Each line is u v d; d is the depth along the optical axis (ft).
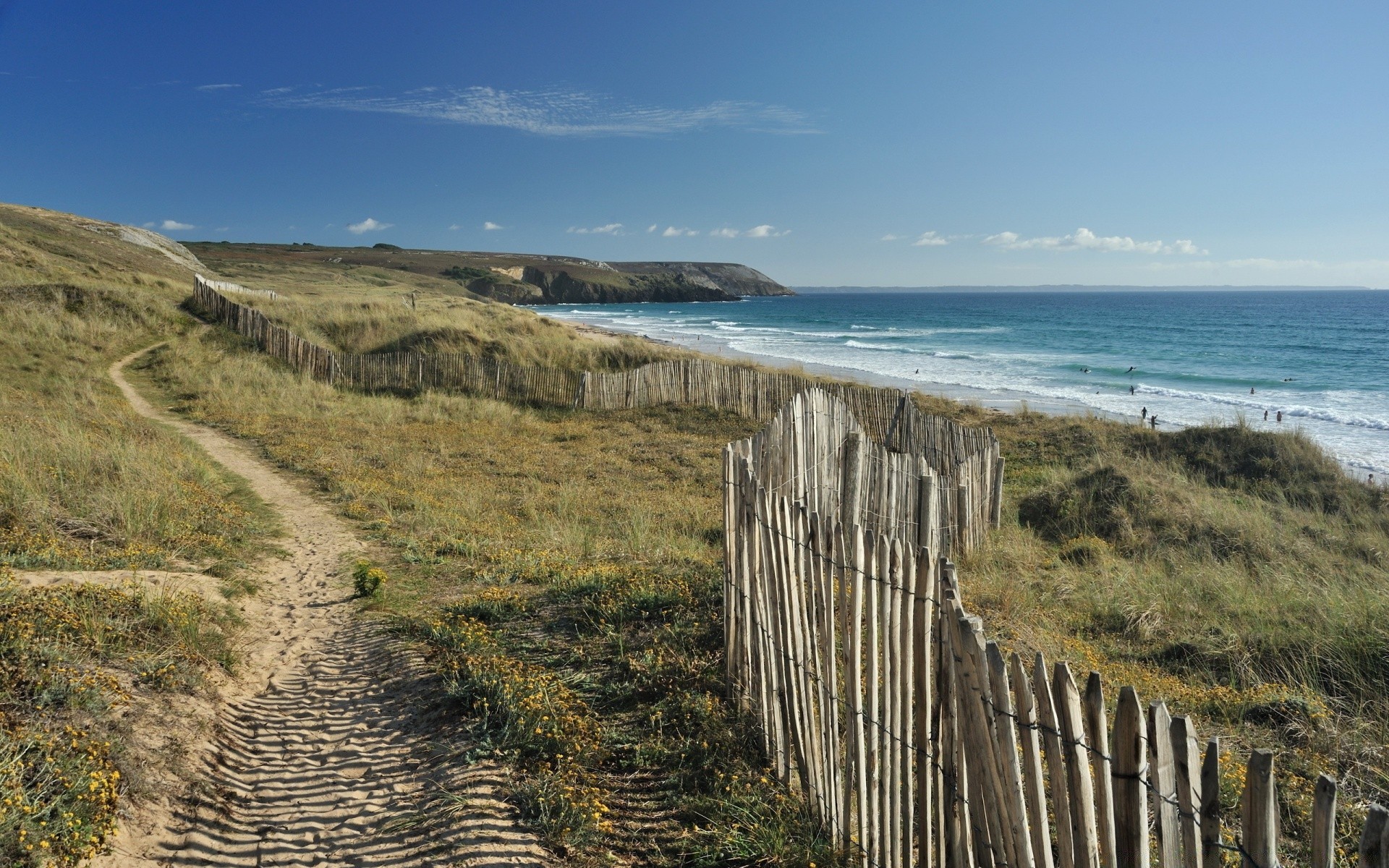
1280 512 36.01
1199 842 6.27
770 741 13.51
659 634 18.25
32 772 10.47
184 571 22.50
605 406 68.54
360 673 17.75
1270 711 15.64
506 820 11.72
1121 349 179.32
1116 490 36.76
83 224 174.60
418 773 13.34
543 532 31.19
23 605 15.31
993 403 91.40
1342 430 74.18
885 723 10.18
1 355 60.08
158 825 11.12
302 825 12.13
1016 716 7.80
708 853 11.28
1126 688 6.69
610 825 11.91
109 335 74.38
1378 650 17.57
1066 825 7.25
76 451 30.09
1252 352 171.42
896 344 191.31
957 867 9.00
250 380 67.67
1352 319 327.88
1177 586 24.97
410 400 68.33
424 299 172.96
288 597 23.52
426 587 24.47
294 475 41.14
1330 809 5.66
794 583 12.44
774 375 67.26
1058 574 27.09
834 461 30.07
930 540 27.99
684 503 38.42
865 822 10.70
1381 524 34.55
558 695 15.46
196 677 15.44
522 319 104.17
